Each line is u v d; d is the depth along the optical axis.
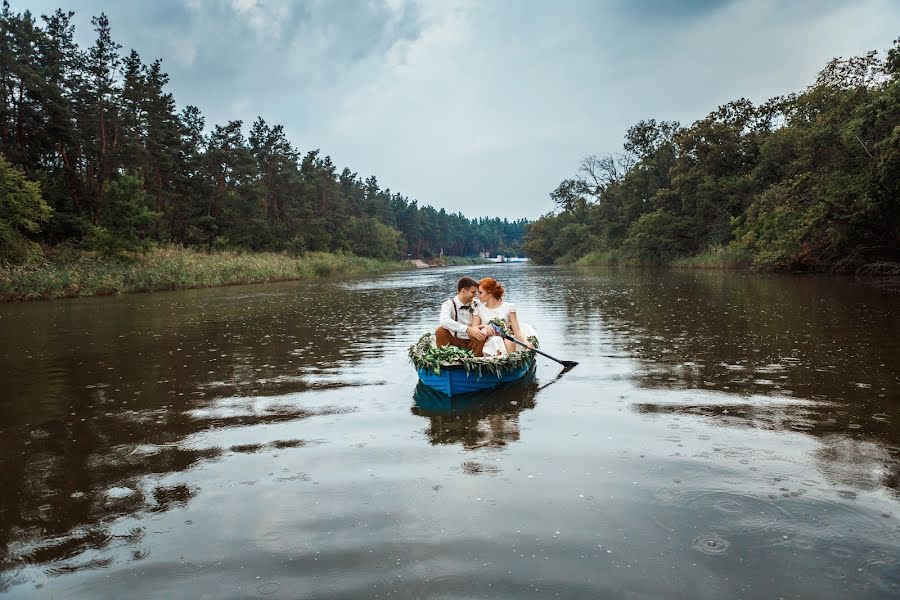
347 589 2.30
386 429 4.50
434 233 133.00
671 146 47.91
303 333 10.60
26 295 22.30
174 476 3.62
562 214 79.81
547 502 3.06
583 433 4.25
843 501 2.98
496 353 6.47
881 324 9.21
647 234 43.50
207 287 28.88
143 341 9.93
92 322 13.34
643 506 2.98
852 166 21.58
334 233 72.56
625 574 2.35
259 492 3.32
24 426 4.89
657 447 3.89
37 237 34.53
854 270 23.67
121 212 30.64
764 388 5.43
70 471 3.77
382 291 24.61
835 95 22.81
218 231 52.62
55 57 35.31
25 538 2.83
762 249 26.33
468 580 2.33
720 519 2.82
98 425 4.85
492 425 4.53
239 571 2.47
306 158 73.38
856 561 2.41
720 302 13.91
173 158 46.31
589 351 7.79
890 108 18.86
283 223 60.34
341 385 6.15
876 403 4.81
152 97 43.25
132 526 2.94
